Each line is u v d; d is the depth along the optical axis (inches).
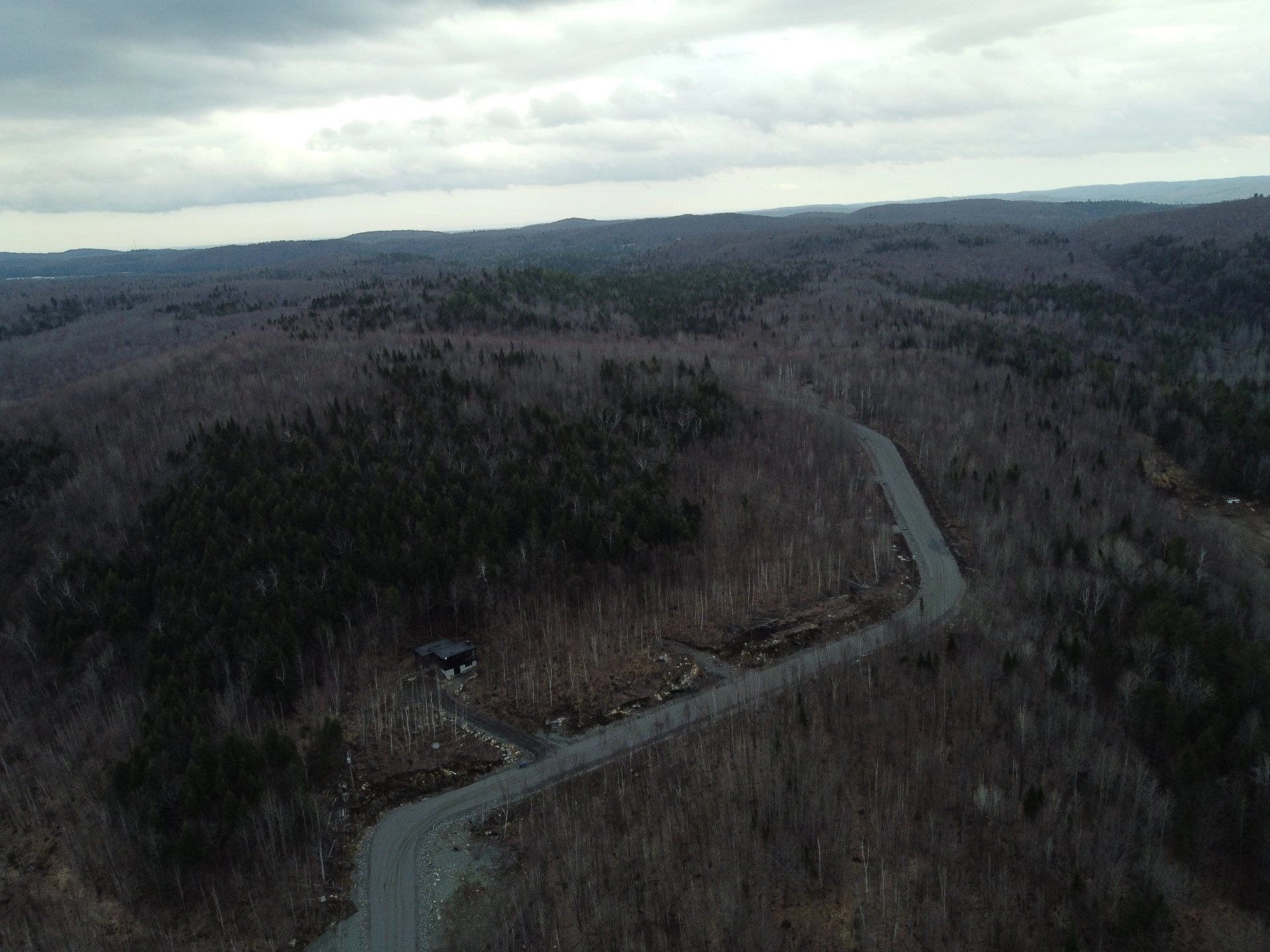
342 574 3105.3
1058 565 3479.3
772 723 2645.2
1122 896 2047.2
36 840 2399.1
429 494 3550.7
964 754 2496.3
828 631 3206.2
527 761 2630.4
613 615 3275.1
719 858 2193.7
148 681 2780.5
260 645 2802.7
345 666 2999.5
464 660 3034.0
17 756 2721.5
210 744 2455.7
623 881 2171.5
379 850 2346.2
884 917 2042.3
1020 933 1998.0
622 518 3548.2
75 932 2124.8
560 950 2007.9
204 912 2172.7
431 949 2049.7
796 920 2049.7
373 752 2657.5
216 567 3127.5
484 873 2244.1
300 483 3595.0
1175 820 2175.2
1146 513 3873.0
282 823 2297.0
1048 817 2245.3
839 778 2411.4
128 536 3442.4
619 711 2827.3
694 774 2497.5
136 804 2333.9
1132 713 2486.5
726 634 3161.9
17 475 3966.5
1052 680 2647.6
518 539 3467.0
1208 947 1940.2
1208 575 3270.2
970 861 2176.4
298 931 2114.9
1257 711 2324.1
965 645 2997.0
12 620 3218.5
